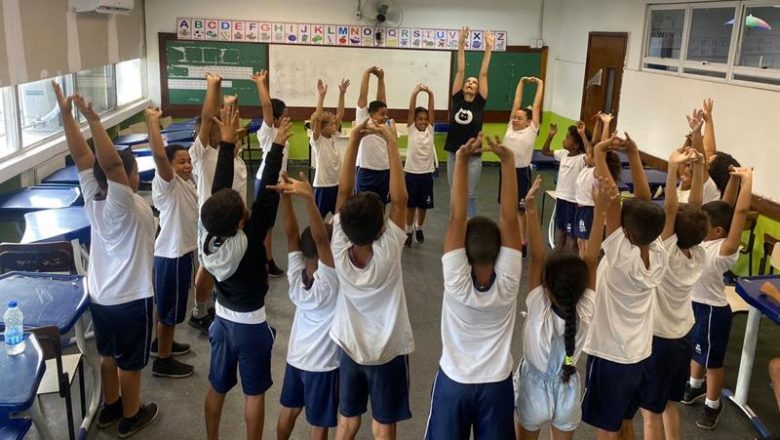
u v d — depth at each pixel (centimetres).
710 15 562
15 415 230
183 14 830
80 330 304
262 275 246
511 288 207
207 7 833
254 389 252
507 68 901
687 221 249
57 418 300
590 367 246
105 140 254
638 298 237
